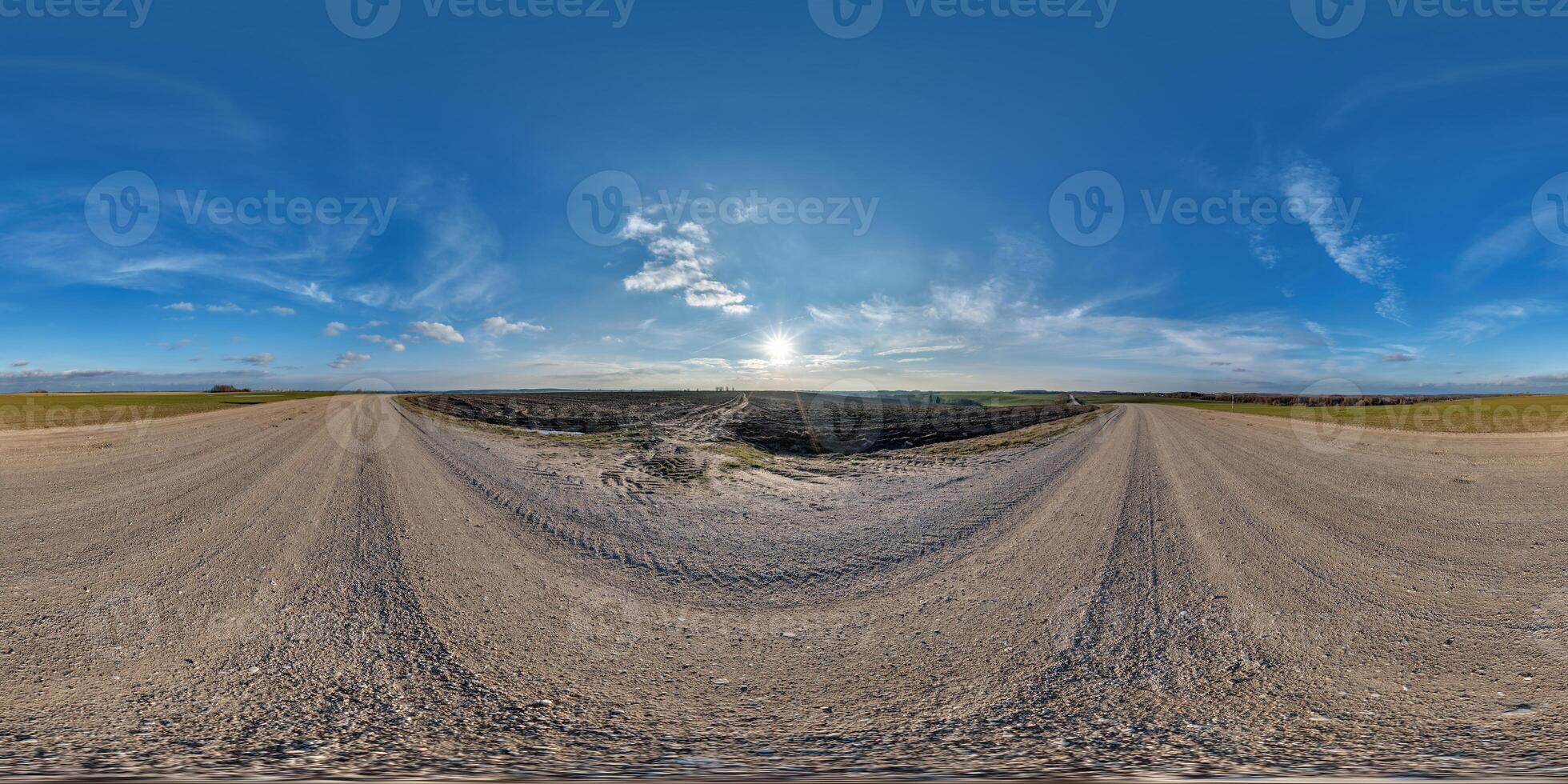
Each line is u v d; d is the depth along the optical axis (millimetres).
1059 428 19719
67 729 2395
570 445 14914
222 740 2291
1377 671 3039
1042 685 2957
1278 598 4199
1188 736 2361
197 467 10125
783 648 3551
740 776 1995
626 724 2547
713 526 6816
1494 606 4004
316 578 4605
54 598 4164
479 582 4617
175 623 3711
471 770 2039
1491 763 2053
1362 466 10836
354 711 2609
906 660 3334
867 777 1980
